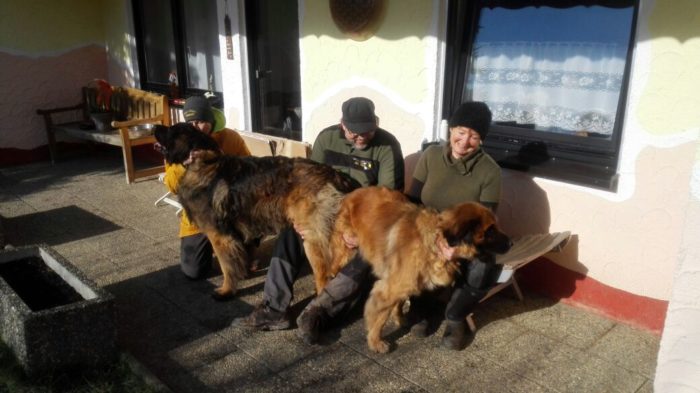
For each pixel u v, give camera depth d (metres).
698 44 2.86
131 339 3.31
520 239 3.61
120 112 7.46
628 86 3.26
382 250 2.98
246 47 5.93
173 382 2.91
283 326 3.38
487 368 3.03
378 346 3.15
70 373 2.83
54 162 7.66
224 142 4.28
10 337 2.91
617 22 3.34
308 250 3.39
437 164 3.29
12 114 7.44
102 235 5.01
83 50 7.96
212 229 3.52
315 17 4.92
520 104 3.90
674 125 3.01
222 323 3.50
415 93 4.27
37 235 5.01
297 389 2.86
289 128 5.91
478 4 3.97
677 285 2.29
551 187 3.59
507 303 3.72
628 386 2.87
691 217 2.20
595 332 3.36
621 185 3.27
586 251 3.52
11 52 7.27
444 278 2.82
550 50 3.68
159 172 6.96
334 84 4.92
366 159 3.52
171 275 4.18
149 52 7.65
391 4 4.27
